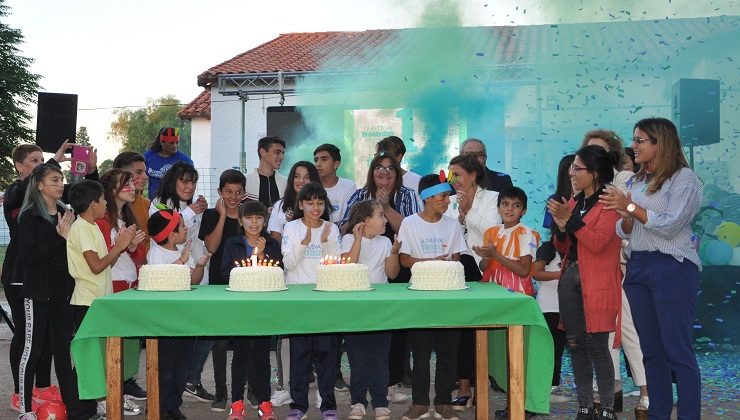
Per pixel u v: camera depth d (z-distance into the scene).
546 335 5.16
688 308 5.30
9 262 6.36
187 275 5.60
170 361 5.98
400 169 7.37
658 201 5.32
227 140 20.44
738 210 9.86
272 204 8.51
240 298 4.96
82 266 5.79
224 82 16.31
